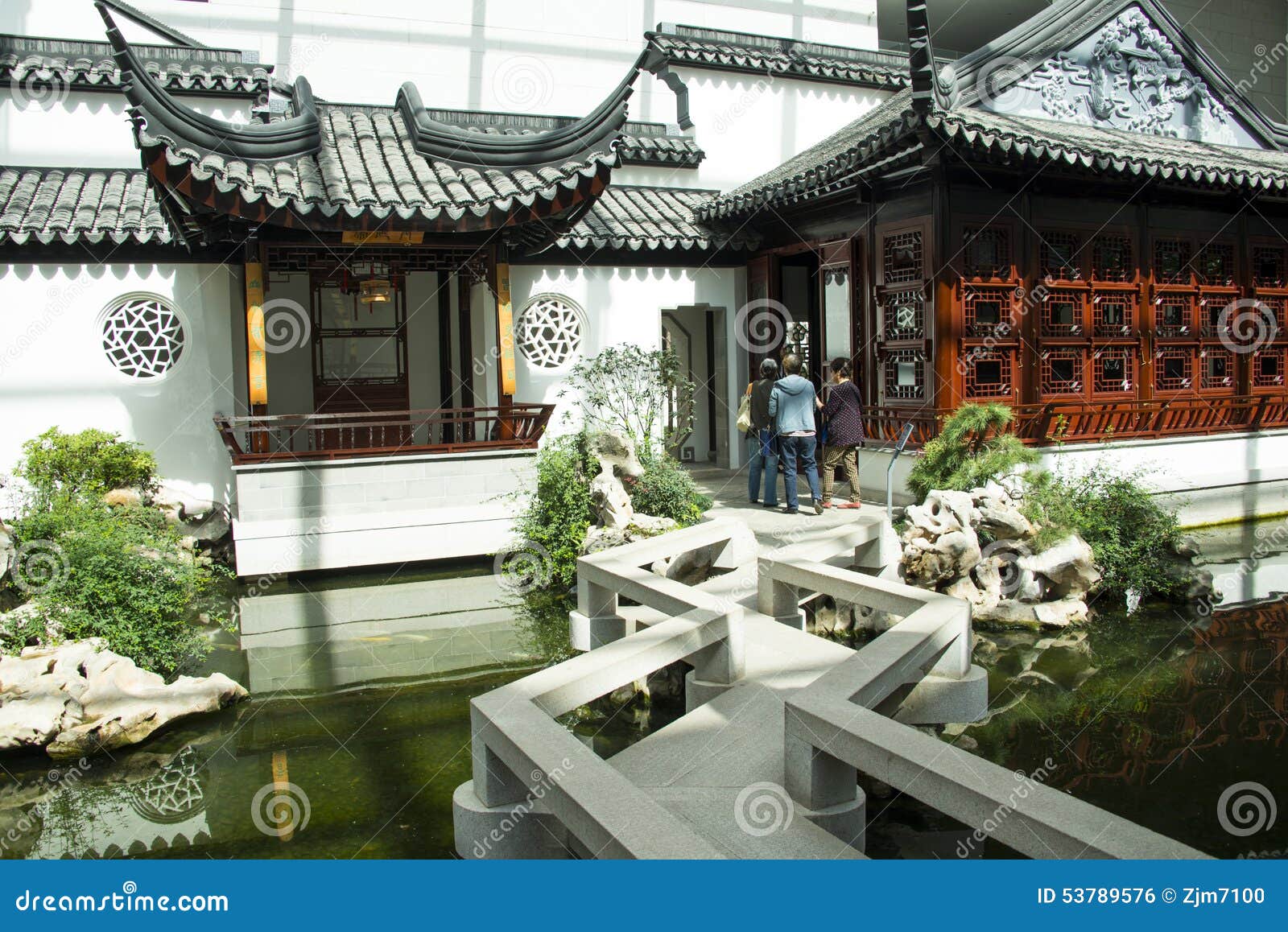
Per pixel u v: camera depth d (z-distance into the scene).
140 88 7.95
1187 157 10.23
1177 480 10.91
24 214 9.93
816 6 15.85
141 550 7.14
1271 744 5.54
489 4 14.20
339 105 12.57
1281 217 12.08
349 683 6.79
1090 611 7.77
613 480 8.90
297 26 13.35
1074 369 10.44
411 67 13.86
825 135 14.28
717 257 12.23
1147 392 10.90
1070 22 10.62
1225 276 11.67
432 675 6.91
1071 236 10.34
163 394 10.09
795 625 6.88
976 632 7.45
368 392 12.10
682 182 13.41
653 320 11.89
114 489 9.40
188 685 6.26
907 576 7.55
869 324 10.52
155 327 10.28
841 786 4.32
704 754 4.78
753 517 9.75
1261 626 7.55
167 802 5.16
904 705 5.48
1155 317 11.02
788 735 4.36
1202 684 6.44
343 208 8.67
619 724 6.20
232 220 8.83
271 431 10.32
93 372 9.87
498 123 12.23
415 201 9.05
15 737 5.68
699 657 5.75
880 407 10.45
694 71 13.45
